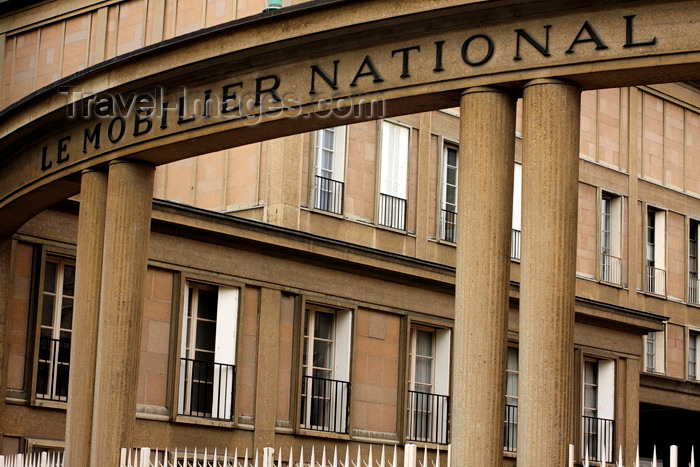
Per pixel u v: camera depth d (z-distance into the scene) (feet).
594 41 48.32
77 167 67.62
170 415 87.81
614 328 121.39
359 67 54.60
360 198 104.32
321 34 55.01
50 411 83.56
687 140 137.69
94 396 64.03
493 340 49.39
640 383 127.13
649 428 140.77
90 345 65.57
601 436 117.70
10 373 81.82
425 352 106.83
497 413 49.08
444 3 50.67
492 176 50.11
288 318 96.17
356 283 100.63
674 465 36.76
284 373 95.55
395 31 53.16
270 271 94.94
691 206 136.98
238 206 100.53
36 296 82.99
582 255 123.03
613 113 128.57
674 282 133.90
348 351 99.45
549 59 49.06
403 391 102.78
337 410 98.73
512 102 50.85
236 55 58.85
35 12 111.96
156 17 105.09
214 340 92.48
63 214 84.99
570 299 48.47
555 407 47.55
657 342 132.16
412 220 107.96
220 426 90.53
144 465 55.57
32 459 68.95
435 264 104.99
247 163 100.83
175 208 88.12
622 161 128.88
